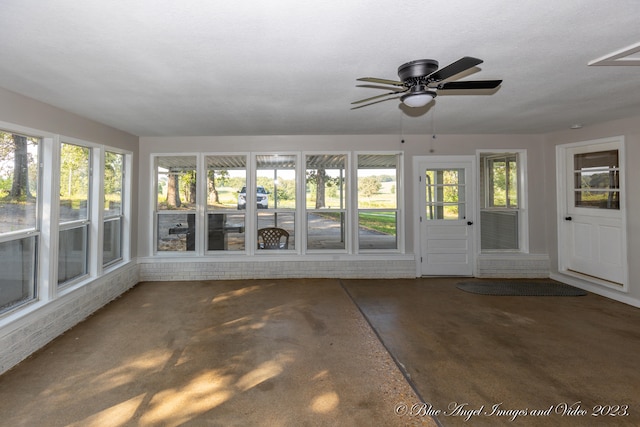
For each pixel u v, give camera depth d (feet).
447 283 16.78
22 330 9.24
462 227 17.98
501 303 13.83
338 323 11.80
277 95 10.39
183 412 7.04
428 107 12.00
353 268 17.70
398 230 18.02
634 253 13.39
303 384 8.07
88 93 9.81
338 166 18.11
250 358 9.32
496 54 7.50
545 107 12.05
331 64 7.99
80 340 10.44
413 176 17.75
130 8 5.49
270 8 5.57
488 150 17.79
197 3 5.39
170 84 9.25
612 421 6.72
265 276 17.54
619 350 9.69
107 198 14.75
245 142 17.46
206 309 13.15
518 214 18.13
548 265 17.70
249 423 6.72
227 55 7.43
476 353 9.57
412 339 10.50
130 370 8.68
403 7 5.58
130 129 15.23
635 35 6.64
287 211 18.01
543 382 8.11
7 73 8.22
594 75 8.87
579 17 5.94
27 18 5.76
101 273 13.53
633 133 13.38
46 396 7.56
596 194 15.19
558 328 11.28
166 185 17.74
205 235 17.70
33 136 10.36
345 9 5.62
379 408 7.19
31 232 10.18
